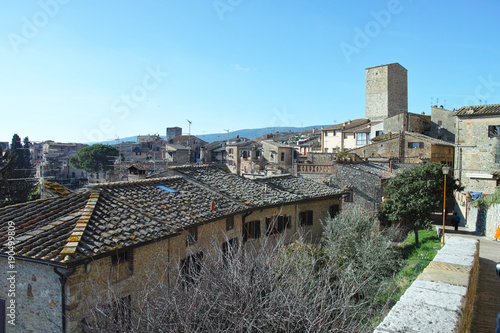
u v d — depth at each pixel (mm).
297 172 28406
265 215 17203
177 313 6184
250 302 6270
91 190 12195
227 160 76562
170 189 15031
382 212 22609
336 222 18438
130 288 10062
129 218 11008
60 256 8141
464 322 3918
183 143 88750
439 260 5789
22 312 9016
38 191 48406
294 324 6238
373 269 15117
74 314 8461
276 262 7875
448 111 53750
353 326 6293
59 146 88125
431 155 41938
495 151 31625
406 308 3631
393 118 55375
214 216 13453
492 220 20406
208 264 7734
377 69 68875
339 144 64688
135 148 87938
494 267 11289
